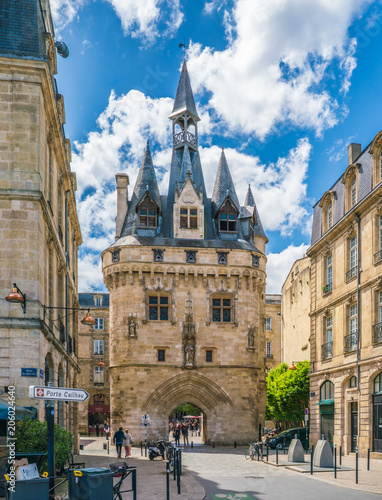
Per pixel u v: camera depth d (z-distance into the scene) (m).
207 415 42.22
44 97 21.88
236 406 42.38
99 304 70.62
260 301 47.56
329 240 34.28
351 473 20.91
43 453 15.20
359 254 29.53
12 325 19.11
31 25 21.84
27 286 19.66
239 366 42.94
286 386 47.59
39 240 20.09
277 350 70.00
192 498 15.34
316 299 36.28
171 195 48.06
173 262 43.44
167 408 41.81
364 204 28.64
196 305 43.38
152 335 42.38
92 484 10.95
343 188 32.69
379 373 26.83
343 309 31.48
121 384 41.88
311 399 35.81
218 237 46.41
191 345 42.53
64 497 14.55
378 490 16.69
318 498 15.38
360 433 28.14
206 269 43.78
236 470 23.09
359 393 28.38
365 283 28.20
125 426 41.06
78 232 38.62
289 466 23.59
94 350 66.50
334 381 31.95
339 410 31.02
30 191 20.09
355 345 29.83
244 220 48.22
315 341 36.00
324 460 23.03
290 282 61.88
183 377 42.06
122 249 43.31
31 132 20.59
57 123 24.19
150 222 45.50
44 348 20.50
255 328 44.53
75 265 38.47
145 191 45.94
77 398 10.92
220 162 49.56
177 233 44.97
